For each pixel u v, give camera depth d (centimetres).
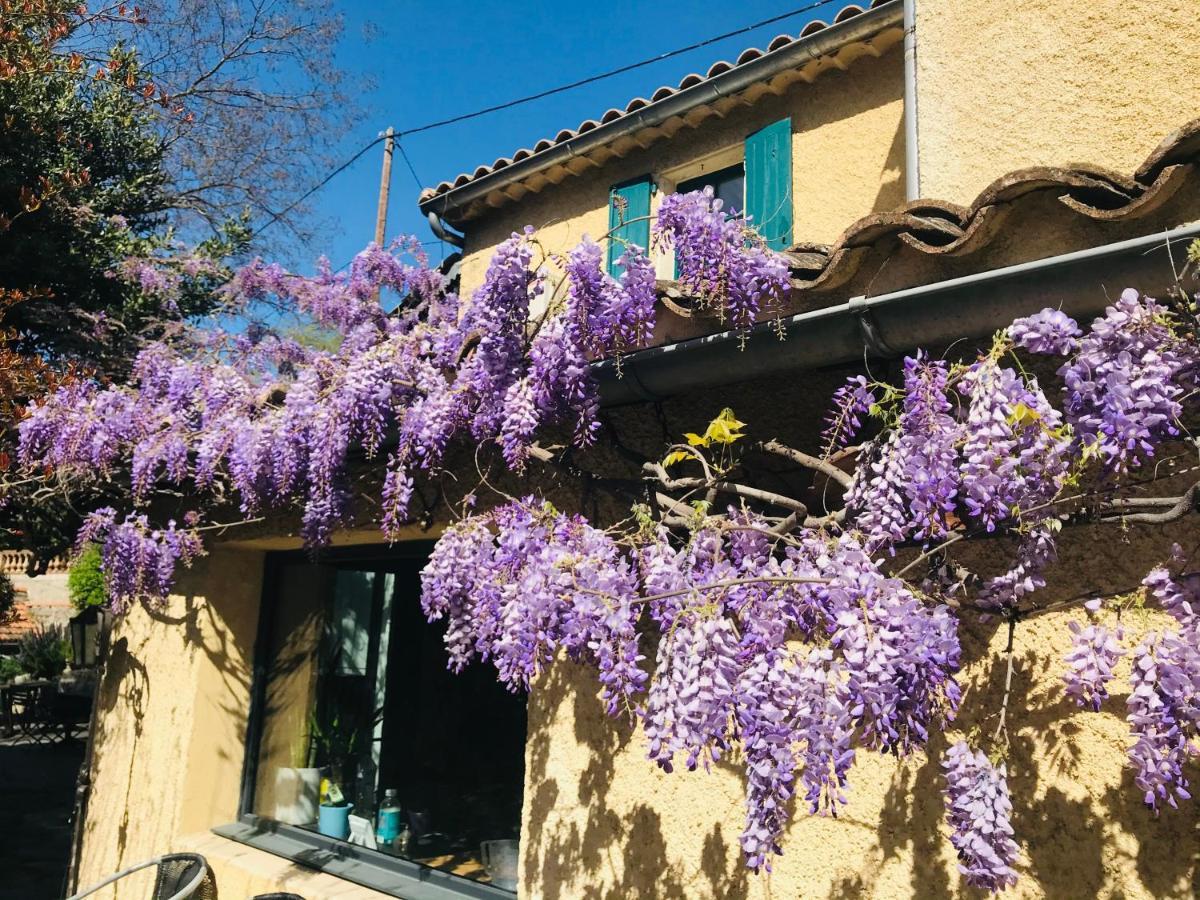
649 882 276
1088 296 192
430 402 332
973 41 321
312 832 491
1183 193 178
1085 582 206
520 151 677
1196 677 152
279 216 1040
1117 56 285
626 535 279
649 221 623
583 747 306
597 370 284
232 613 555
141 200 808
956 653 170
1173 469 199
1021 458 178
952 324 212
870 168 530
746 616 196
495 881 394
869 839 230
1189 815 184
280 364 686
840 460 232
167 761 534
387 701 483
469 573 284
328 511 387
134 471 480
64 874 784
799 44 530
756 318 240
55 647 1658
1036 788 205
